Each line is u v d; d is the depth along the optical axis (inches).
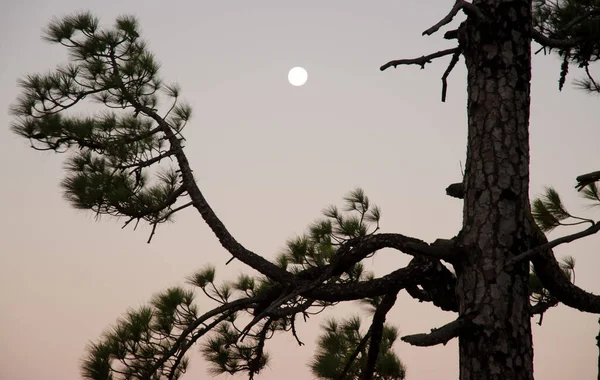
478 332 448.1
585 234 412.8
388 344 716.0
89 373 566.3
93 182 645.3
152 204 641.0
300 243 556.4
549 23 558.6
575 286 487.2
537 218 432.8
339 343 684.1
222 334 634.2
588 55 531.8
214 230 600.7
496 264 452.1
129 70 694.5
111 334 582.2
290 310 528.7
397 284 521.0
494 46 475.2
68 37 714.2
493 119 469.4
